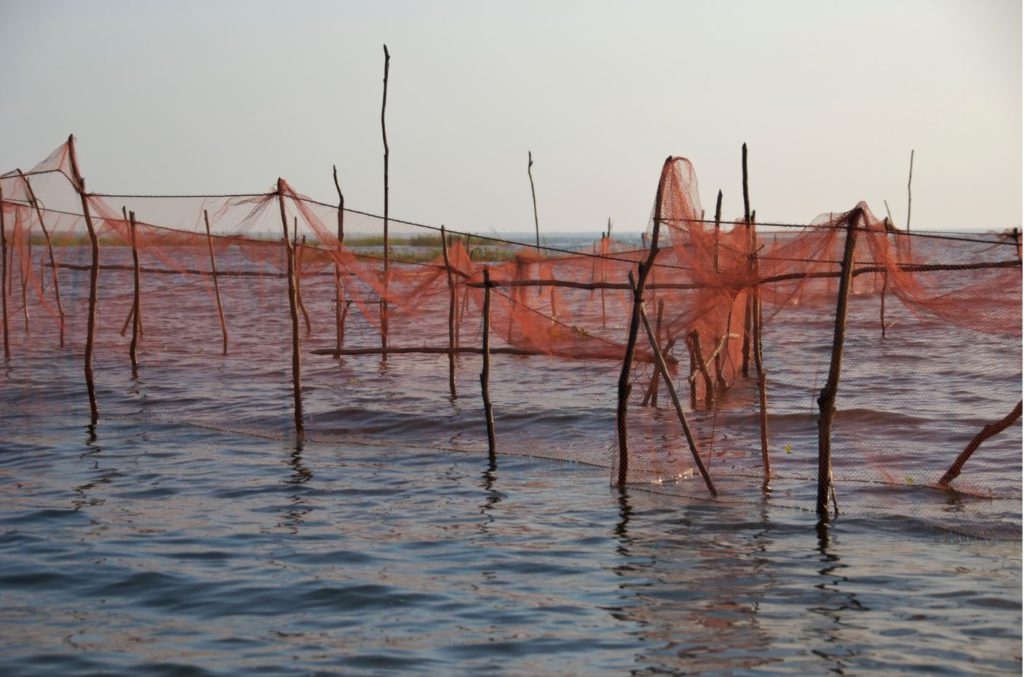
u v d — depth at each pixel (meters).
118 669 6.02
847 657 6.20
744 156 14.72
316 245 15.48
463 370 18.86
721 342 12.22
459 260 16.44
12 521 9.29
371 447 12.81
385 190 20.39
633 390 13.22
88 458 12.12
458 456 12.23
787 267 10.09
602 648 6.37
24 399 15.67
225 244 15.91
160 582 7.58
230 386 17.19
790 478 10.63
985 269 10.38
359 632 6.62
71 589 7.44
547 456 12.12
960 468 10.18
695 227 10.30
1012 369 15.23
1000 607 7.00
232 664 6.10
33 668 6.04
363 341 22.53
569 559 8.18
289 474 11.30
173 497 10.25
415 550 8.43
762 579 7.66
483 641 6.46
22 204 14.57
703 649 6.34
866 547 8.45
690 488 10.36
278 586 7.50
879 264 9.80
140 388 16.81
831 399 9.38
